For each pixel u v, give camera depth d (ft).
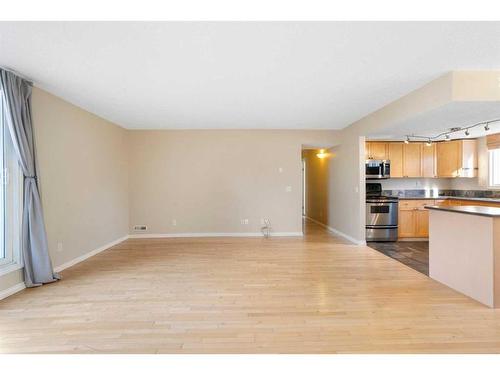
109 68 9.56
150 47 8.05
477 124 14.12
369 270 12.81
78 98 13.02
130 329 7.76
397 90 11.87
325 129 20.89
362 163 17.92
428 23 6.81
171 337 7.36
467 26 6.92
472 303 9.31
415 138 19.99
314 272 12.55
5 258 10.25
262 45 7.95
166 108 14.83
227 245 17.94
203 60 8.93
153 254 15.81
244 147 21.04
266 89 11.73
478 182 20.11
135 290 10.53
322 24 6.88
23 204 10.73
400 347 6.88
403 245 18.10
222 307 9.11
